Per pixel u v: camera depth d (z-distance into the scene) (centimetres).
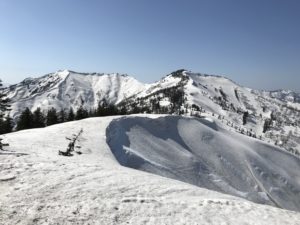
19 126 8100
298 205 8319
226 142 9225
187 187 2011
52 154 2719
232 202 1727
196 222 1408
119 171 2198
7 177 1725
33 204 1403
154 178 2161
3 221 1234
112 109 10662
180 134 8488
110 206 1452
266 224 1461
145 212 1441
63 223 1258
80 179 1811
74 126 5534
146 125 7744
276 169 9688
